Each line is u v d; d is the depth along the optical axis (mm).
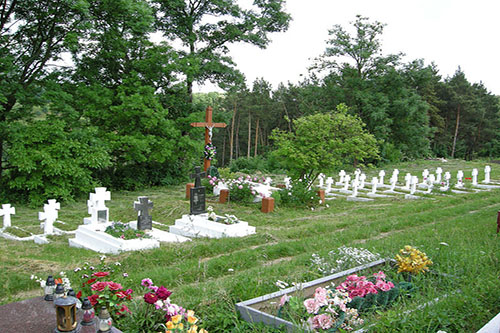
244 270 8062
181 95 26594
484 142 66875
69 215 15820
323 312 4578
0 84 18172
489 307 5055
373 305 5098
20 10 19297
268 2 27156
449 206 16891
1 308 4141
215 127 21922
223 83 27359
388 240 9430
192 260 8953
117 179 23734
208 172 19062
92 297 4457
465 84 65750
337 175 31250
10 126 18109
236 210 15898
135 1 22078
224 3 26047
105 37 22281
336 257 7473
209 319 4961
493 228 10562
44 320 3855
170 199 19031
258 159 41125
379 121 40594
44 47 20484
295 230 12000
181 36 27000
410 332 4270
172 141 23531
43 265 8242
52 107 19688
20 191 19219
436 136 63688
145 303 4801
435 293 5551
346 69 42969
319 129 18516
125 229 11023
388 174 32406
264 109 62719
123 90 23156
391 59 41438
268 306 5188
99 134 22141
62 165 18531
